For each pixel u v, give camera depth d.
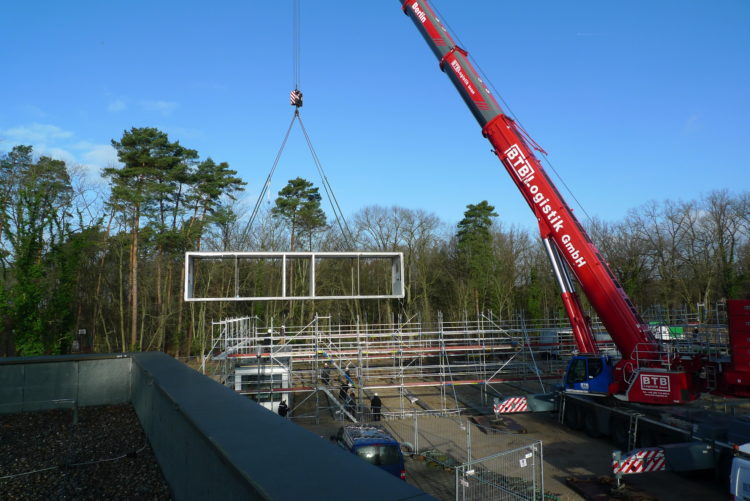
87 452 7.18
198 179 38.59
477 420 18.09
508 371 23.95
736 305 11.77
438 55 16.20
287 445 2.98
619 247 45.44
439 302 46.72
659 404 13.27
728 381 11.74
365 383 23.92
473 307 44.28
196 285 38.84
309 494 2.09
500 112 15.44
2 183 29.44
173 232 35.66
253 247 38.34
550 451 13.94
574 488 10.89
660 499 10.23
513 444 14.71
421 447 14.57
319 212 40.75
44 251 24.98
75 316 34.00
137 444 7.48
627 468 10.55
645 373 13.43
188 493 4.09
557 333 25.70
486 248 46.44
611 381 14.88
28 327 22.98
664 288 41.38
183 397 4.91
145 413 8.00
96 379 10.36
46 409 9.88
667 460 10.64
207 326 38.28
